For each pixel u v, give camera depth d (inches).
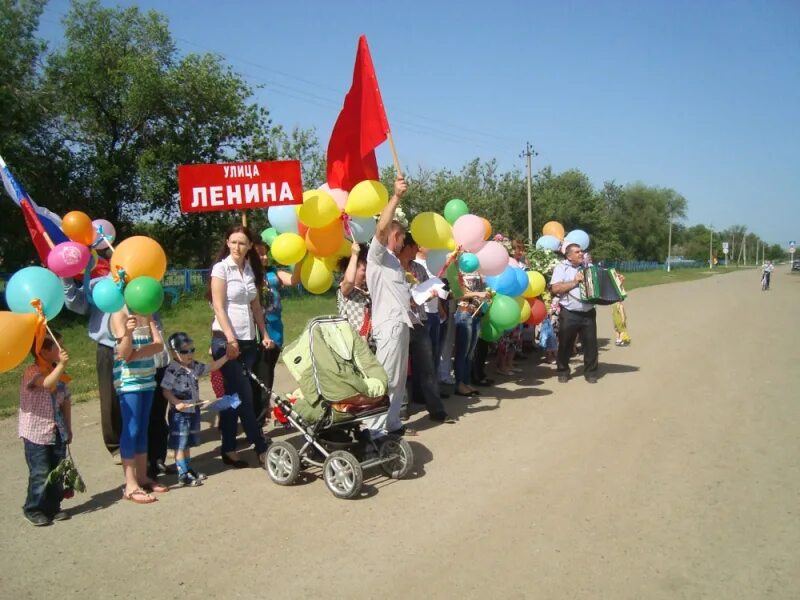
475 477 206.8
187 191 224.4
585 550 157.0
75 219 192.7
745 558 152.4
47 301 167.2
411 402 308.3
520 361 419.8
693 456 223.0
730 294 1087.0
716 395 310.0
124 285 177.2
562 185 1947.6
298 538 165.5
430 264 279.1
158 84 952.9
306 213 233.1
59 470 170.1
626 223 2847.0
